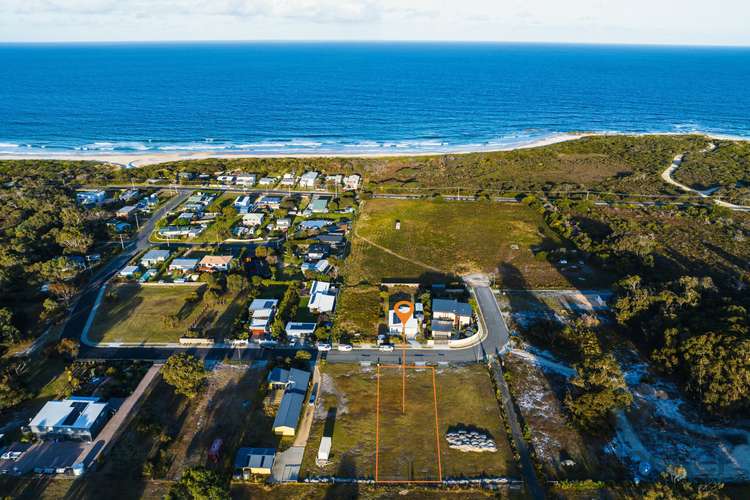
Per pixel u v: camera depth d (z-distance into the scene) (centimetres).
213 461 6394
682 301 8544
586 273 11575
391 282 11131
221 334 9162
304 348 8794
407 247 12912
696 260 11988
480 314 9888
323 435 6856
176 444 6669
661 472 6225
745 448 6606
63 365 8200
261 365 8331
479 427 7025
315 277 11188
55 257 11150
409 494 5966
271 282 10938
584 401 7012
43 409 6969
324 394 7656
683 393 7619
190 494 5428
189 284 10981
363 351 8738
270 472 6228
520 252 12694
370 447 6675
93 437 6756
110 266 11781
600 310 10025
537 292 10762
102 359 8394
